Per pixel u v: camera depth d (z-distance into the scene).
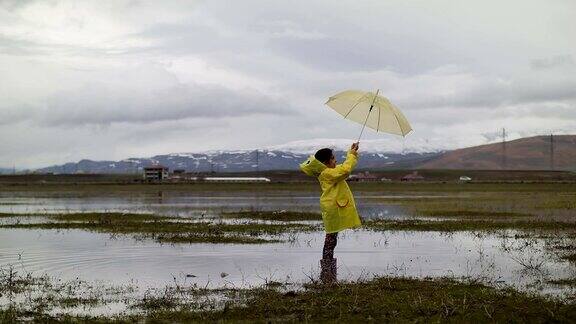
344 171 14.73
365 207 49.66
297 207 50.00
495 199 64.69
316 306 10.98
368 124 14.39
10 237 24.72
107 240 23.27
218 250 19.83
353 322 9.89
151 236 24.67
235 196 78.81
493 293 12.12
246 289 12.97
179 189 113.62
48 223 32.38
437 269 15.66
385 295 11.94
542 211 42.38
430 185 135.38
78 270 15.92
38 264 17.08
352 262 16.97
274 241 22.56
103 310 11.25
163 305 11.51
